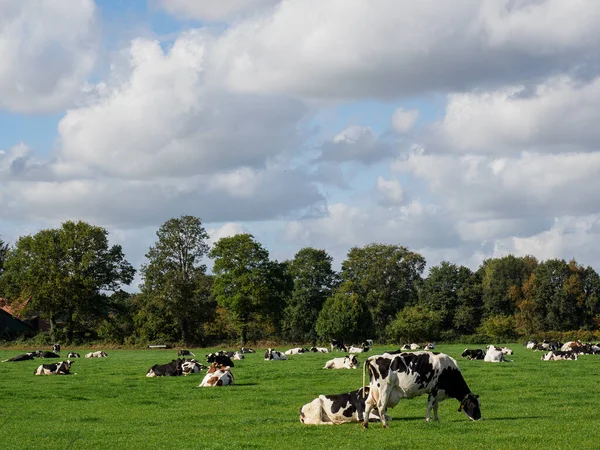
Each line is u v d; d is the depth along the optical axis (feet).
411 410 73.41
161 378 118.42
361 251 397.60
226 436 58.34
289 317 377.09
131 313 325.62
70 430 63.72
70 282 303.07
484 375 111.86
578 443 51.01
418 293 393.50
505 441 52.21
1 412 77.92
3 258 396.37
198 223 333.01
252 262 315.17
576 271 371.15
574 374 113.39
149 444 55.16
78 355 221.46
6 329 327.47
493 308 380.78
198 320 318.24
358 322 309.83
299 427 62.75
